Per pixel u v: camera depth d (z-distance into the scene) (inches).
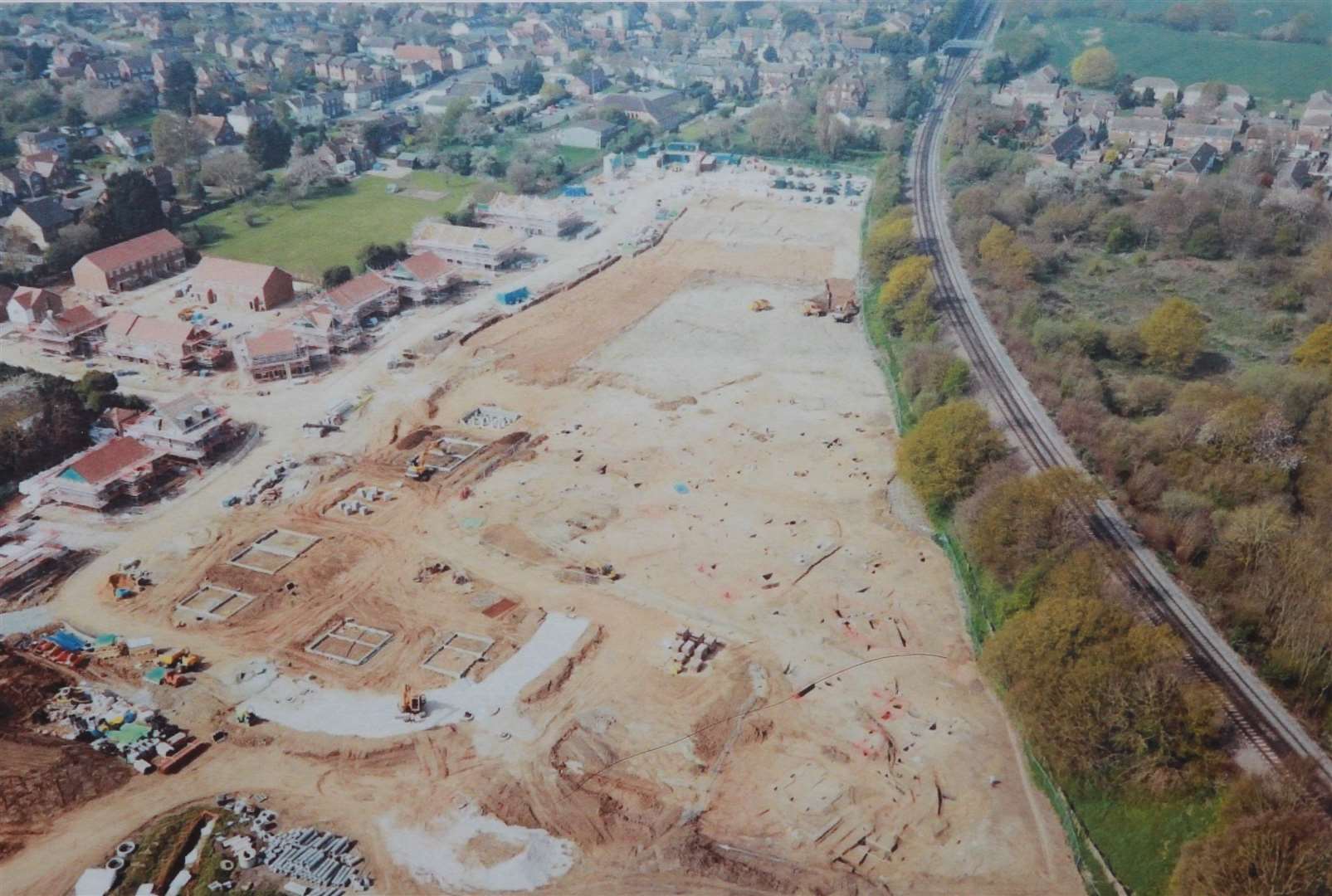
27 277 7790.4
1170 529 4456.2
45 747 3472.0
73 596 4340.6
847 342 7194.9
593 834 3248.0
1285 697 3563.0
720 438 5816.9
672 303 7844.5
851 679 3949.3
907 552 4781.0
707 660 4040.4
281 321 7322.8
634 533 4891.7
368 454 5600.4
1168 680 3371.1
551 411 6112.2
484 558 4675.2
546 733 3654.0
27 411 5413.4
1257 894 2645.2
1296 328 6884.8
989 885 3083.2
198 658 3959.2
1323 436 5093.5
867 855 3181.6
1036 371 6141.7
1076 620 3545.8
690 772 3494.1
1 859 3080.7
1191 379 6171.3
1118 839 3176.7
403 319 7386.8
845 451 5698.8
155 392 6200.8
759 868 3127.5
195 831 3213.6
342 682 3875.5
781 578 4562.0
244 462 5477.4
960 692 3887.8
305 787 3400.6
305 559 4638.3
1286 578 3885.3
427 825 3265.3
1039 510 4276.6
